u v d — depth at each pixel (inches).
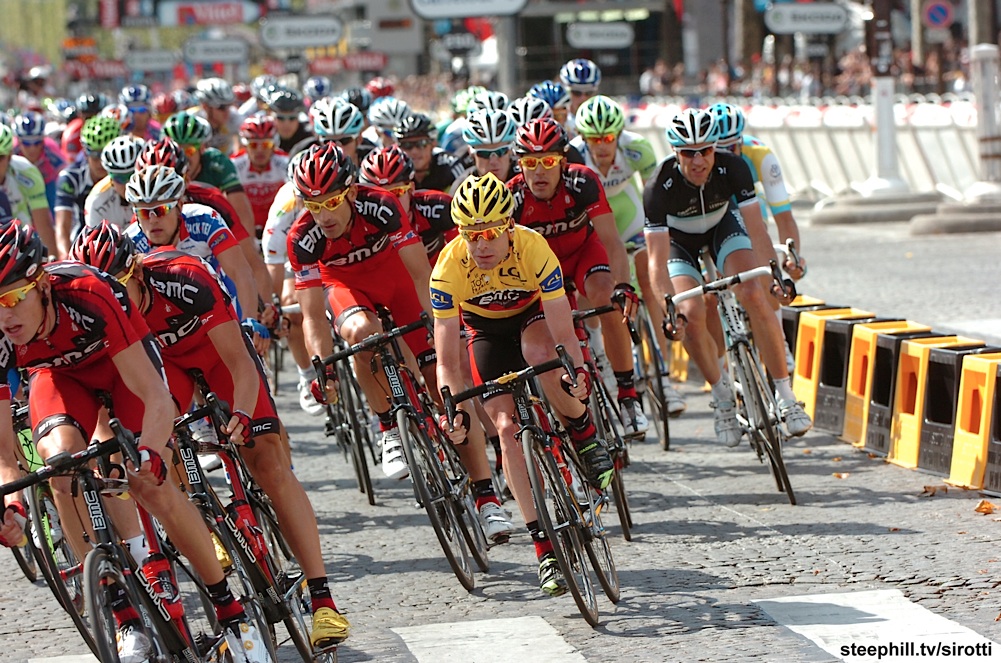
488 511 768.3
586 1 4640.8
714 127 885.8
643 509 888.9
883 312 1488.7
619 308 832.9
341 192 783.1
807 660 597.9
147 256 633.6
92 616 491.8
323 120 1115.3
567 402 713.6
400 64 6727.4
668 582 726.5
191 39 4798.2
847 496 887.1
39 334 529.3
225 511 608.7
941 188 2507.4
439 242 963.3
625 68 4729.3
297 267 834.8
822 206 2632.9
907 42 4584.2
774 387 937.5
